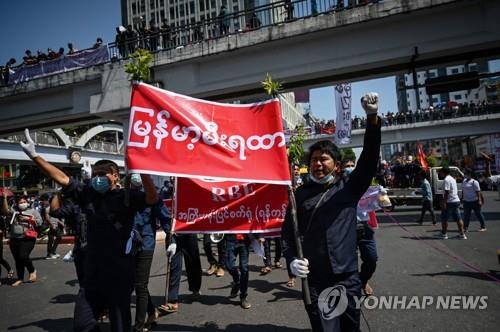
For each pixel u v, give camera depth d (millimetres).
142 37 16219
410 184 18641
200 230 4152
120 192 2986
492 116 29656
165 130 3207
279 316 4387
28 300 5793
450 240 8797
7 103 19594
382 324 3871
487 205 17203
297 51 13992
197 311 4691
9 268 7656
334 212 2508
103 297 2812
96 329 2734
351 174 2607
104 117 17188
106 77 16531
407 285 5227
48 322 4656
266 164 3295
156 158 3105
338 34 13422
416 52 12406
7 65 19625
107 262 2793
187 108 3324
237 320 4305
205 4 68312
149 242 4098
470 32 11891
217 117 3391
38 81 18141
